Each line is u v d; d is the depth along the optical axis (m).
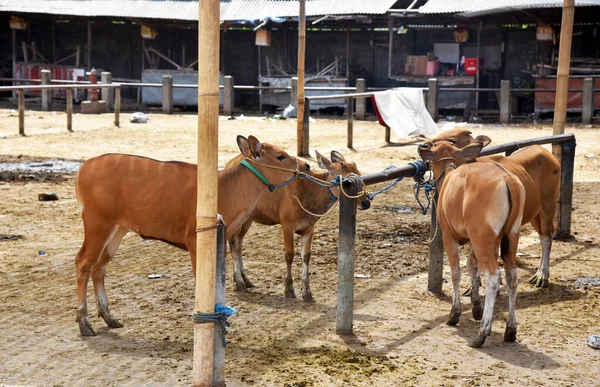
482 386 6.37
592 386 6.42
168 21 30.75
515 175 7.57
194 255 7.09
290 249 8.66
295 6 29.66
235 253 8.98
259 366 6.67
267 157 7.42
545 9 25.98
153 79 30.19
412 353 7.09
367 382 6.39
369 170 17.05
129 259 10.19
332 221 12.58
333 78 28.72
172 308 8.25
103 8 31.02
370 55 30.91
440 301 8.78
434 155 8.45
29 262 9.89
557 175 9.30
